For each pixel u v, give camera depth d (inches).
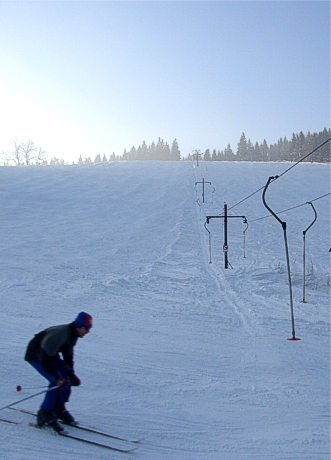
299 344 453.4
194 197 1841.8
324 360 402.3
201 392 310.7
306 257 1071.0
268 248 1160.2
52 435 225.9
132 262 955.3
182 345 430.0
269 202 1800.0
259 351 422.3
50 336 219.5
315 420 270.4
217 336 472.1
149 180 2234.3
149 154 7273.6
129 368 350.9
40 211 1515.7
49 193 1835.6
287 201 1830.7
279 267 934.4
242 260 1019.3
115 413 265.1
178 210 1600.6
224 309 615.5
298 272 912.9
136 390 305.6
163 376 338.6
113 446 222.1
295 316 582.6
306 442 240.4
